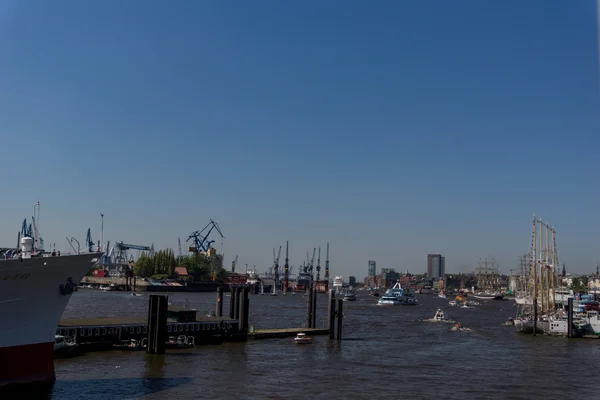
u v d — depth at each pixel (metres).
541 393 61.03
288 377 64.62
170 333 86.81
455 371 72.62
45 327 51.19
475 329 134.00
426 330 130.38
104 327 78.69
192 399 52.72
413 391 59.91
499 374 71.25
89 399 51.12
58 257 50.25
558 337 116.00
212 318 99.88
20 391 49.66
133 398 52.28
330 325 103.00
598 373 73.50
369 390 59.59
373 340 105.19
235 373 65.50
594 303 157.38
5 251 54.44
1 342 48.06
